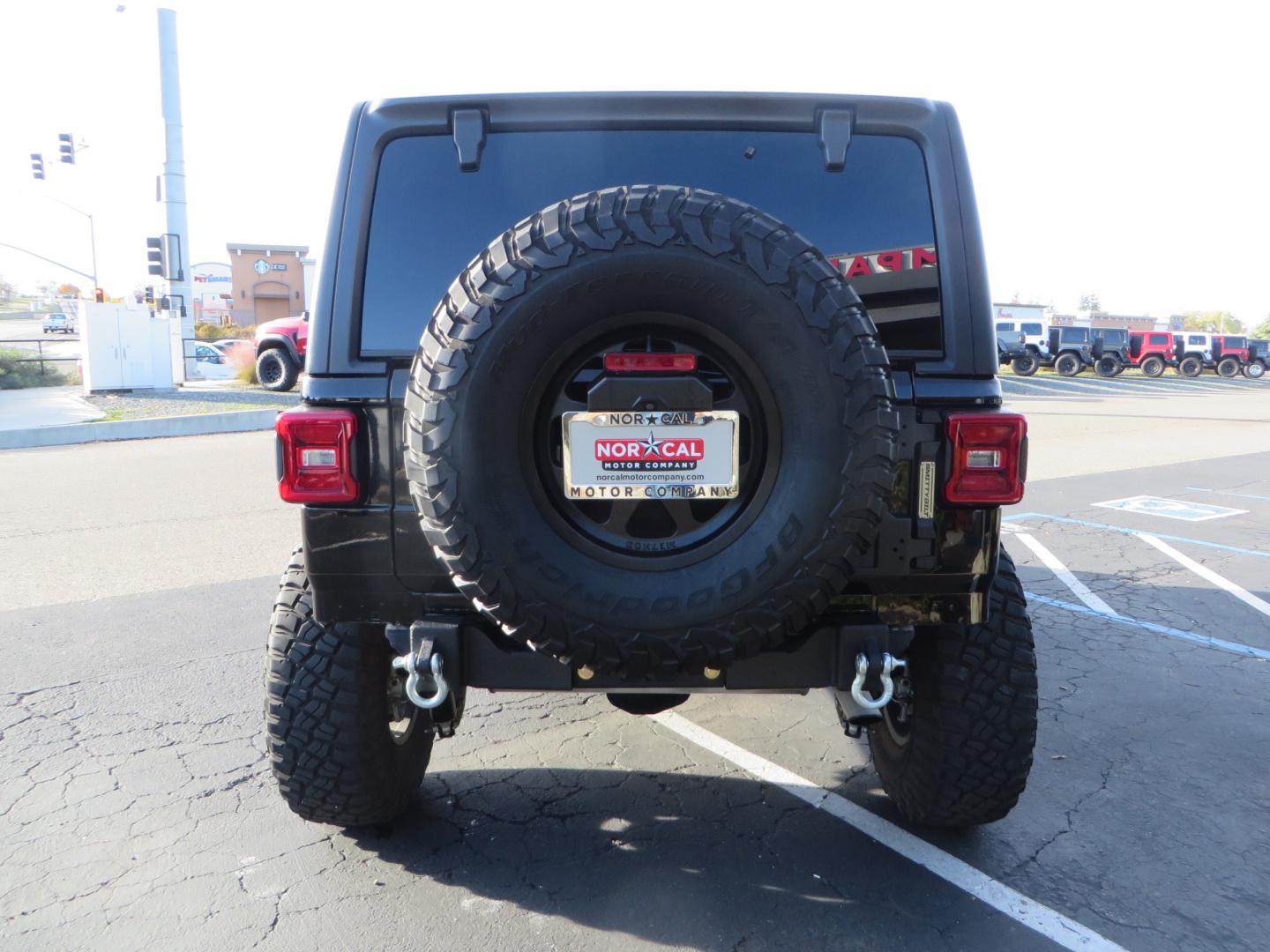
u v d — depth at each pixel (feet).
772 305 6.62
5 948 8.18
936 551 7.81
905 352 7.98
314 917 8.65
